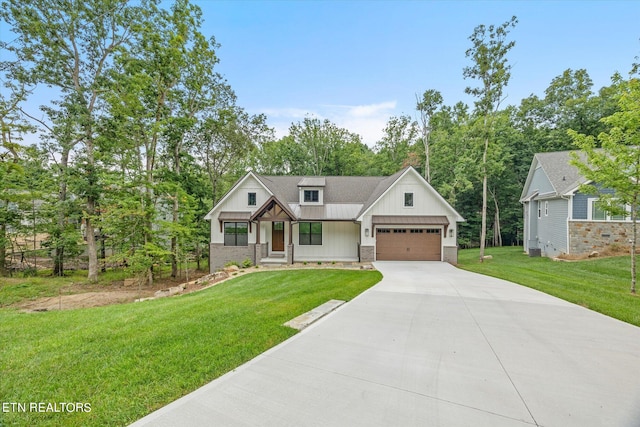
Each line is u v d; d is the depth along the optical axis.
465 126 27.92
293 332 5.96
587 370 4.41
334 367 4.47
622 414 3.33
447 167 31.59
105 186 16.75
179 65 17.73
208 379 4.09
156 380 4.05
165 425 3.10
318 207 20.02
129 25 17.91
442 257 17.75
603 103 28.06
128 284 16.94
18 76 16.75
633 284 9.87
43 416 3.29
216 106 22.58
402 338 5.69
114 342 5.36
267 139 28.52
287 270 15.23
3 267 19.62
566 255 17.94
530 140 32.50
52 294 14.56
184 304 8.48
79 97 17.83
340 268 15.59
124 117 15.77
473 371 4.37
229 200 19.50
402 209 18.05
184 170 21.50
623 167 10.16
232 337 5.59
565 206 18.42
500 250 27.31
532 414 3.33
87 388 3.86
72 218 19.50
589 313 7.31
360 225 18.11
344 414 3.30
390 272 13.95
